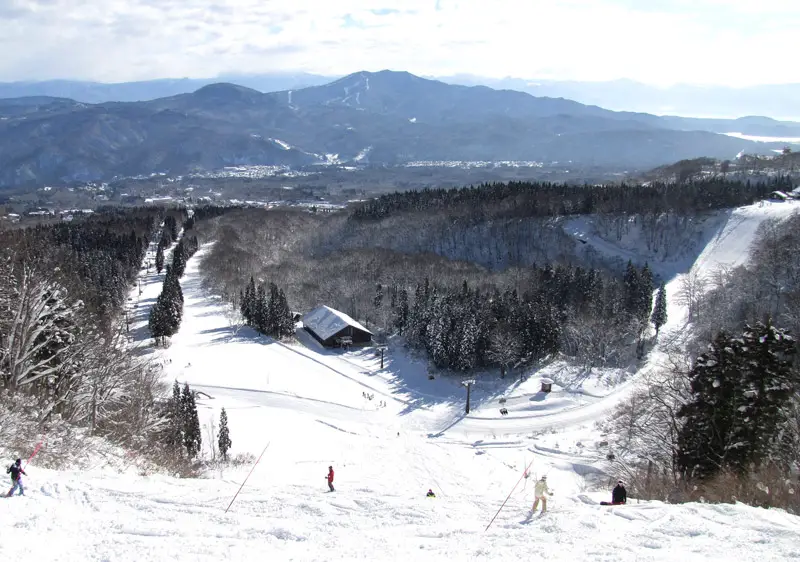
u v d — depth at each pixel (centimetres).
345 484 3934
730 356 3647
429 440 7306
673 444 4241
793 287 9931
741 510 2233
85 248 14400
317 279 14850
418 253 16700
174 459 4116
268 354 10469
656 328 11400
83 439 3341
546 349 10206
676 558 1728
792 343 3591
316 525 2138
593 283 12181
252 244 19038
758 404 3509
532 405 8606
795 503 2733
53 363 4056
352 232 19788
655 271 14900
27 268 3925
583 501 2795
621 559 1731
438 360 9938
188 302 13938
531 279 12950
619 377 9562
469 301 10894
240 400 8119
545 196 18725
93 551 1656
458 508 2527
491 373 9819
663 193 17375
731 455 3450
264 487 2961
